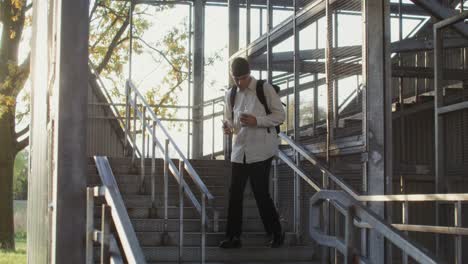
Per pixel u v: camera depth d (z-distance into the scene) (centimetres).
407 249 361
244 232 770
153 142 802
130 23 1550
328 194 462
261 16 1170
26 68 1697
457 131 767
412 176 1076
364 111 745
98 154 1495
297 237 757
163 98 2038
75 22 496
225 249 682
